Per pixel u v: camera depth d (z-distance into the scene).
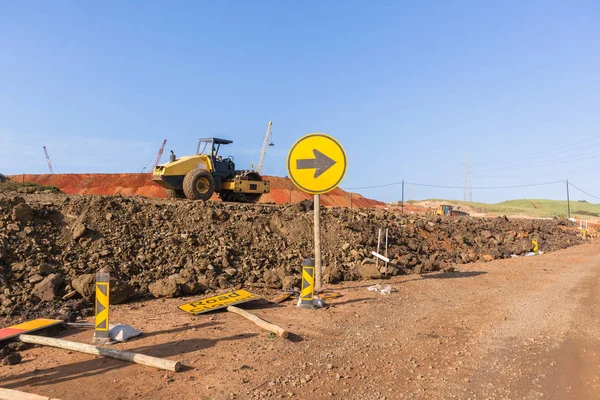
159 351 5.49
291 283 9.37
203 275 9.38
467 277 11.31
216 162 19.50
